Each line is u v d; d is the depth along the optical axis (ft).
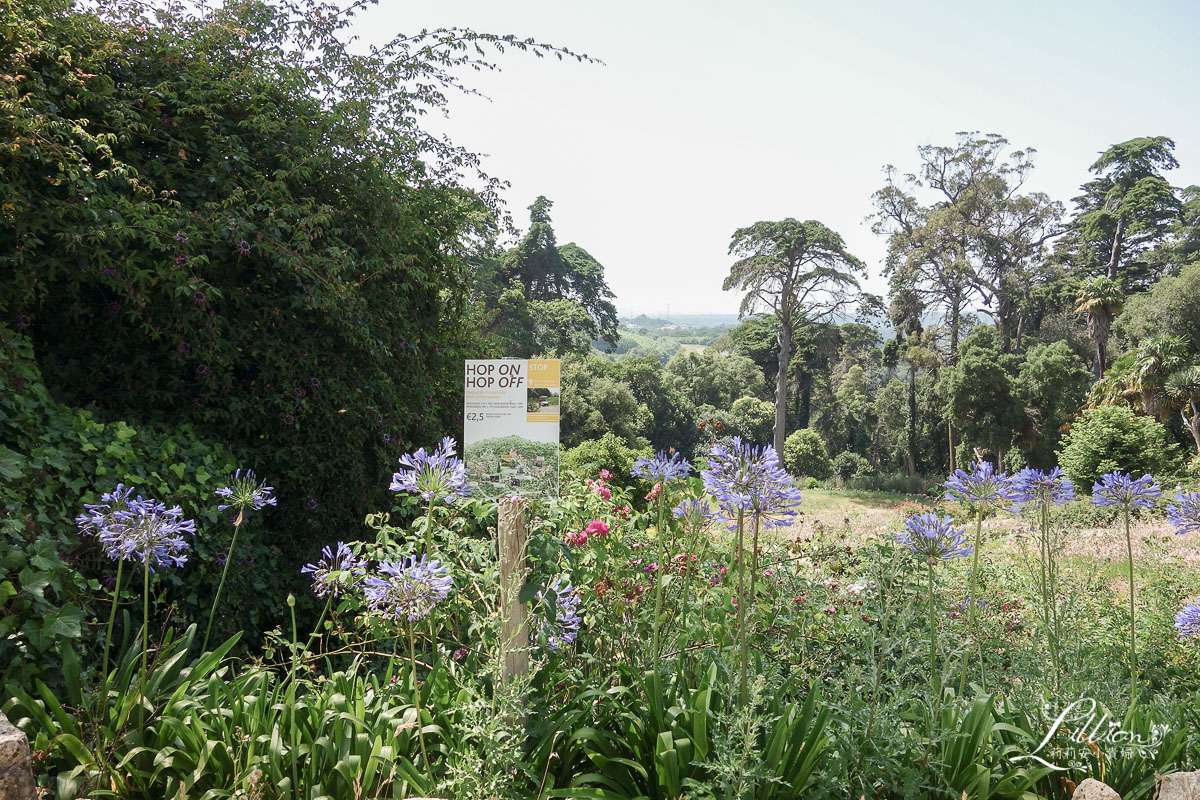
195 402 17.07
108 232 15.17
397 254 22.76
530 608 10.28
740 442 9.52
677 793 8.59
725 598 12.67
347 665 15.31
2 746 7.63
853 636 12.96
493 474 11.16
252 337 18.31
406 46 23.85
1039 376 127.85
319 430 18.97
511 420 11.21
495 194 27.25
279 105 21.04
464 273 27.53
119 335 16.39
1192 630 13.55
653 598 12.69
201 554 14.24
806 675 12.53
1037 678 13.00
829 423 180.04
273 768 8.71
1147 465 74.54
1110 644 15.52
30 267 14.46
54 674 10.41
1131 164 179.93
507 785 8.73
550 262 153.99
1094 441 76.95
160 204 17.84
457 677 10.59
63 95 16.66
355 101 21.85
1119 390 102.06
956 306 167.22
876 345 177.99
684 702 9.87
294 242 18.97
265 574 16.65
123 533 9.73
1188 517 12.72
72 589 11.12
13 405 12.45
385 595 9.33
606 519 13.84
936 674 11.60
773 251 159.94
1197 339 120.26
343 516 19.44
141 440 14.97
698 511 12.84
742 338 199.72
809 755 8.86
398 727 9.16
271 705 10.19
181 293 15.83
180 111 18.38
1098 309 132.36
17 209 14.12
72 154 14.52
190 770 9.03
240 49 20.71
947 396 135.64
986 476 10.97
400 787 8.57
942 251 165.99
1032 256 168.25
